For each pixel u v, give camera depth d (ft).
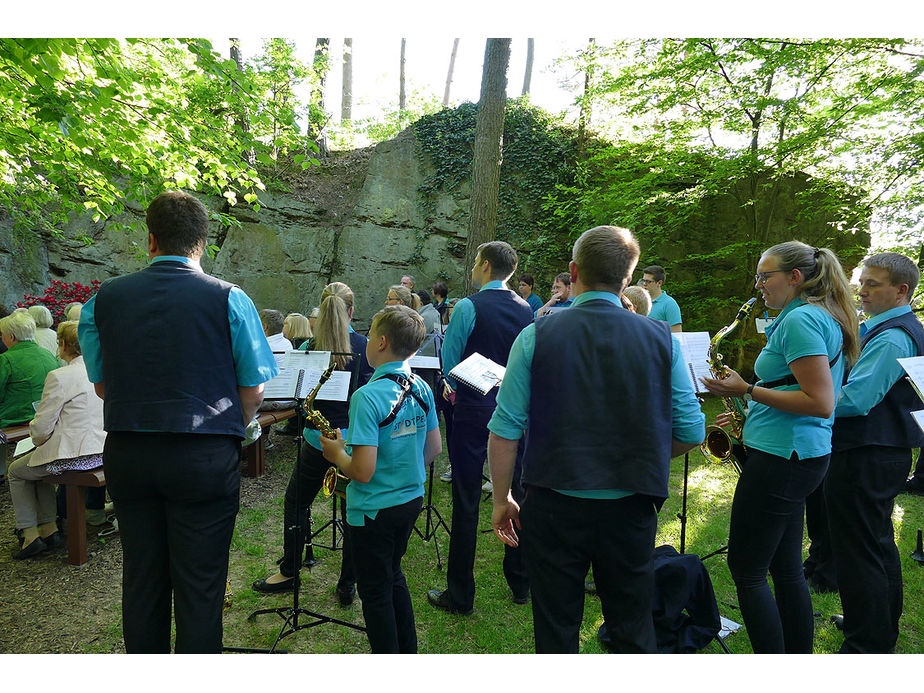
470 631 8.78
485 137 25.82
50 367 13.91
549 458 5.18
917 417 6.69
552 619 5.24
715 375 7.09
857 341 6.64
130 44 13.37
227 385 6.26
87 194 15.24
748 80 24.22
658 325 5.47
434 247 33.63
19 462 10.72
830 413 6.17
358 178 35.17
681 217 28.09
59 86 10.44
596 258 5.47
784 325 6.49
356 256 33.30
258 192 32.55
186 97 16.62
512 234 33.06
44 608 9.31
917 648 8.33
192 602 6.00
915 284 7.82
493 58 25.55
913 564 11.13
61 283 26.14
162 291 6.09
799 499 6.59
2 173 14.16
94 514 12.32
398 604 7.39
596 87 28.81
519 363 5.44
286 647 8.25
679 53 24.99
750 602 6.74
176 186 14.61
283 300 32.60
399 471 6.95
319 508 13.60
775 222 29.35
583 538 5.22
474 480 9.12
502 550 11.53
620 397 5.17
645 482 5.08
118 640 8.45
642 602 5.27
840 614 9.18
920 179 22.82
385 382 6.93
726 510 13.60
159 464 5.90
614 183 30.63
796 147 23.73
